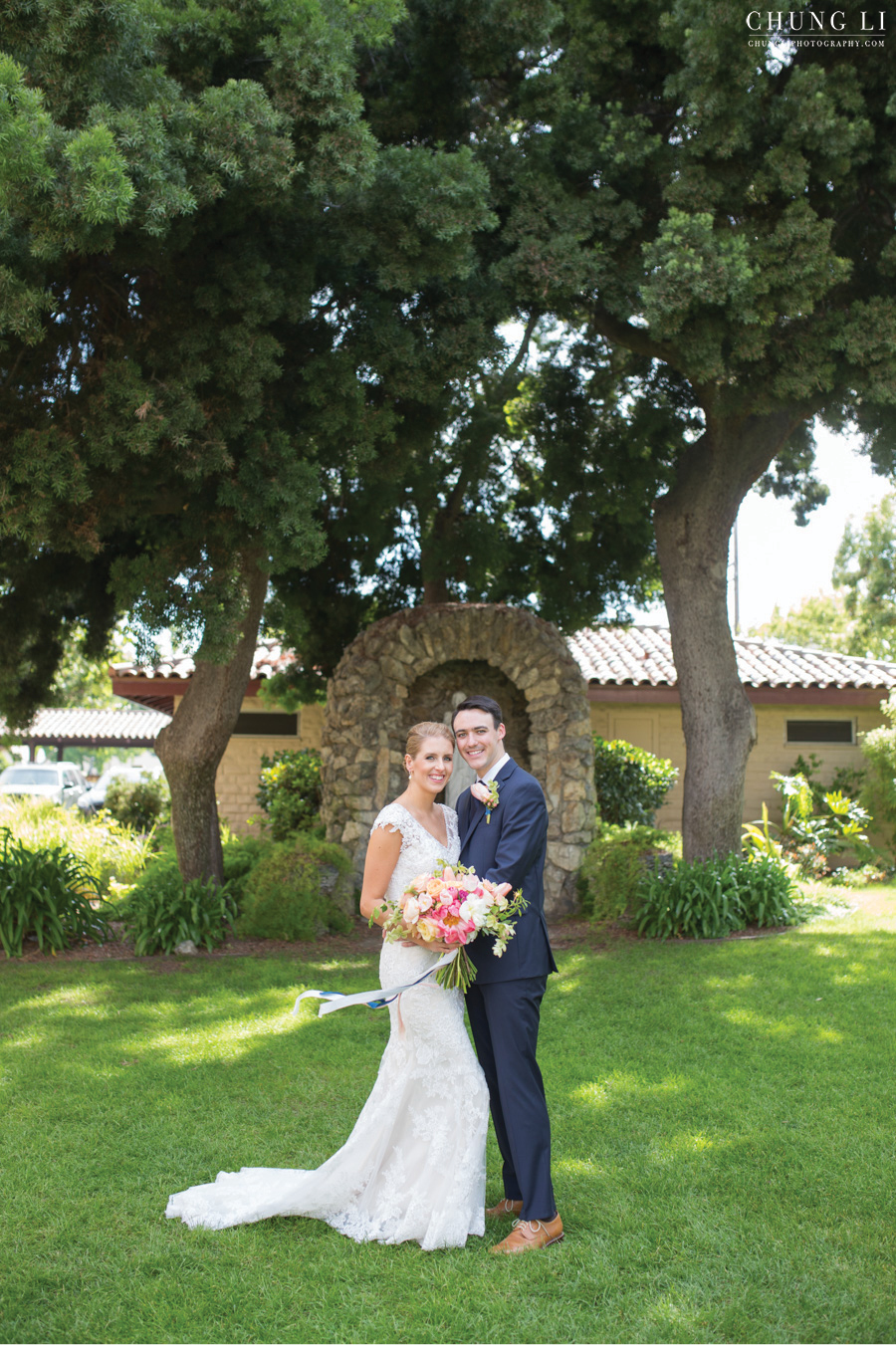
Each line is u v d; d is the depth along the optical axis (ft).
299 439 23.88
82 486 19.70
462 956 10.82
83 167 15.89
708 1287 9.86
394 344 24.22
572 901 33.22
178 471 21.79
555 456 36.63
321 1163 12.85
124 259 20.02
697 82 24.36
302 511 21.90
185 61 20.52
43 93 17.28
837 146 24.26
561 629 41.42
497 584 40.81
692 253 23.13
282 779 43.19
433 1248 10.66
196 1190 11.82
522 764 36.76
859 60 26.48
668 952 26.61
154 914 28.02
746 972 23.88
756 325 25.18
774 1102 15.07
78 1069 16.94
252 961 26.03
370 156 19.83
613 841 32.14
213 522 23.38
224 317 22.29
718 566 32.55
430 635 34.96
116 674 46.85
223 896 29.94
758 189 25.21
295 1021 20.08
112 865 37.93
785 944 27.07
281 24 20.10
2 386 20.68
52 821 40.86
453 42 26.13
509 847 11.26
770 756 50.47
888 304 25.79
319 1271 10.24
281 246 23.39
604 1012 20.44
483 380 37.91
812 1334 9.03
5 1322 9.30
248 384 21.54
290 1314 9.49
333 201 22.48
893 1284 9.87
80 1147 13.51
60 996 22.47
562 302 27.61
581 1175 12.52
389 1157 11.37
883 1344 8.88
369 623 40.96
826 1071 16.51
